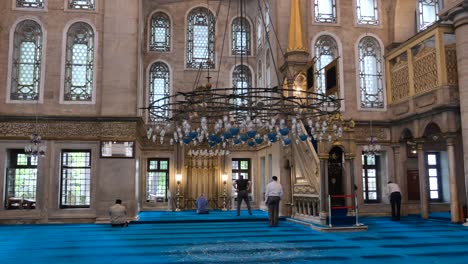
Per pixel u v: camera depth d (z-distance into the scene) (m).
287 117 14.20
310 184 13.69
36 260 7.57
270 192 13.12
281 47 16.42
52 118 14.43
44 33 14.89
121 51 14.80
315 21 17.25
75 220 14.25
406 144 17.06
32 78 14.80
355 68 17.22
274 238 10.35
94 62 14.90
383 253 8.16
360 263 7.16
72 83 14.89
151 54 20.34
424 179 15.40
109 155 14.26
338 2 17.48
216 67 20.67
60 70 14.80
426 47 14.87
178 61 20.50
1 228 12.87
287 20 16.61
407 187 17.16
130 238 10.43
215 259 7.58
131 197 14.18
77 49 15.09
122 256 7.92
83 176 14.93
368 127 16.97
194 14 20.89
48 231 12.03
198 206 17.66
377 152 16.75
